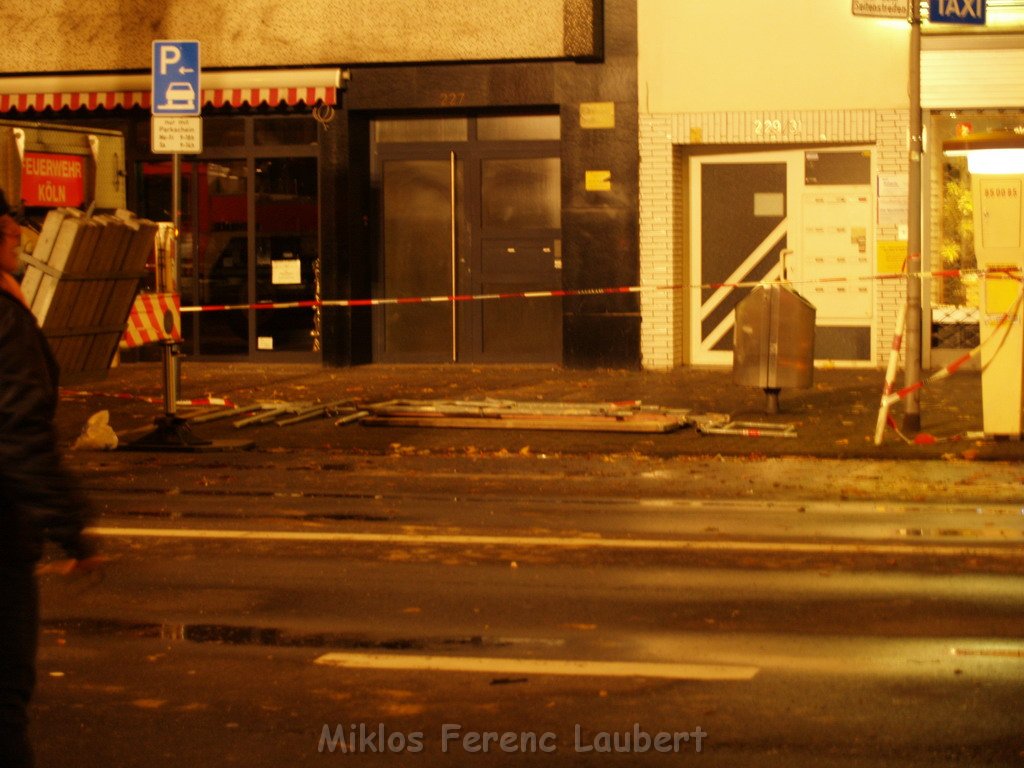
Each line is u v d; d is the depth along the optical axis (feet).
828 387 79.66
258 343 94.73
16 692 19.29
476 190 92.43
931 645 31.42
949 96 85.87
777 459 58.49
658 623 33.32
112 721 26.66
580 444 61.52
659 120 88.28
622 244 88.89
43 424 19.13
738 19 87.30
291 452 60.90
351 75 90.79
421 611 34.50
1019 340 60.49
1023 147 60.13
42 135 80.07
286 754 24.90
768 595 36.01
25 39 94.02
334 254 91.50
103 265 52.29
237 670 29.78
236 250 94.73
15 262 21.21
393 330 94.17
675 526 45.03
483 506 48.67
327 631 32.76
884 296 87.56
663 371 88.58
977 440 61.00
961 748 24.95
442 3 88.94
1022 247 60.34
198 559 40.27
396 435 64.44
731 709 27.14
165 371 62.49
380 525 45.19
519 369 90.63
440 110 91.56
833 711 26.96
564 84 88.94
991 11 85.10
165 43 65.92
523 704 27.53
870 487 51.93
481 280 92.79
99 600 35.63
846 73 86.74
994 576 38.04
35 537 19.56
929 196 86.74
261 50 90.94
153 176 95.71
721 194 90.38
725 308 91.20
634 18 88.07
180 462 58.59
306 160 93.15
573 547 41.83
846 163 88.63
